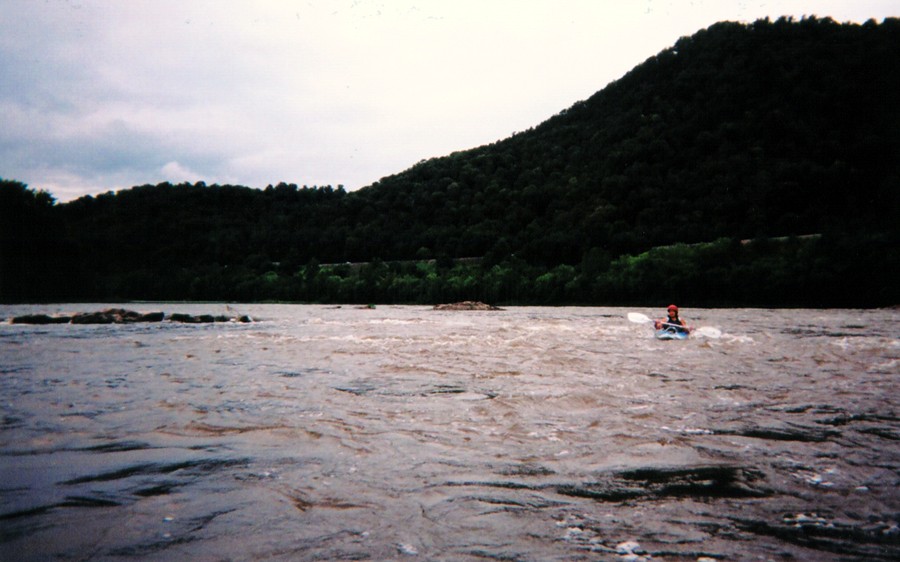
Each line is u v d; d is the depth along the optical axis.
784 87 97.38
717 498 4.01
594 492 4.14
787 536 3.36
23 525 3.55
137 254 110.88
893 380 9.27
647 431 5.93
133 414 6.87
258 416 6.72
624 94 132.50
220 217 130.88
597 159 112.12
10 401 7.72
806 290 54.94
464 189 124.75
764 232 69.12
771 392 8.17
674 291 63.50
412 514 3.73
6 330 21.91
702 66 115.44
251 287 95.19
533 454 5.12
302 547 3.24
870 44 99.69
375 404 7.42
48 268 76.50
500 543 3.29
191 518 3.67
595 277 71.38
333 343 16.45
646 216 86.25
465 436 5.77
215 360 12.45
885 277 51.03
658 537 3.36
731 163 87.31
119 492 4.17
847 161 81.62
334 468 4.74
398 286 86.44
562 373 10.13
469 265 92.25
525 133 151.88
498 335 19.17
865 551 3.15
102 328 23.25
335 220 129.50
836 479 4.39
